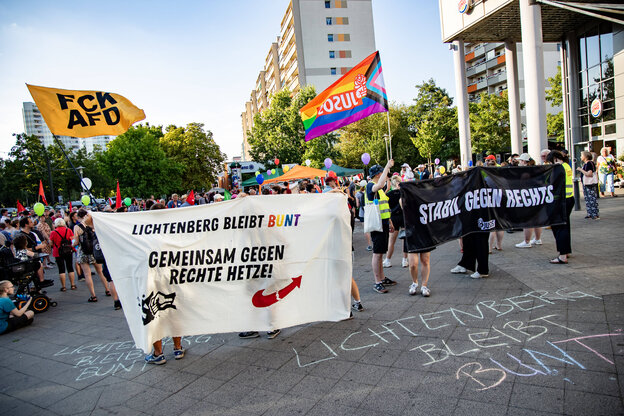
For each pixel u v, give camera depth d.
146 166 38.66
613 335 3.53
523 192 5.73
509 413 2.65
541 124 13.06
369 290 6.00
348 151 47.78
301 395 3.24
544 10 15.47
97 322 6.13
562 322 3.95
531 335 3.77
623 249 6.42
